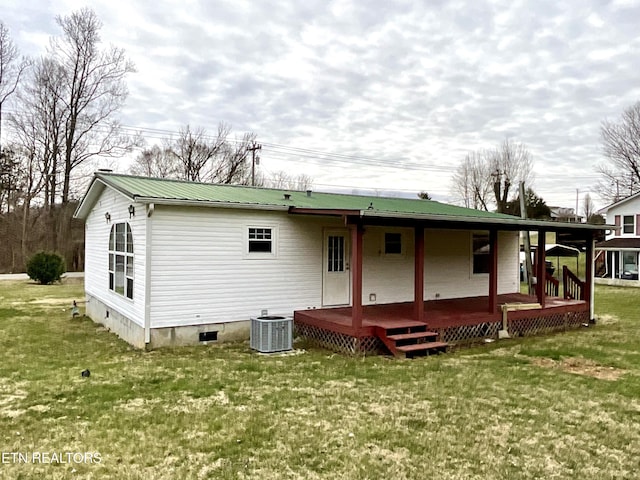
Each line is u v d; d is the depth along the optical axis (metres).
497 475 3.83
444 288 12.46
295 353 8.32
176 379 6.49
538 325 10.95
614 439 4.62
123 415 5.10
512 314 10.35
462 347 9.13
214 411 5.23
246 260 9.23
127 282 9.25
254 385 6.27
